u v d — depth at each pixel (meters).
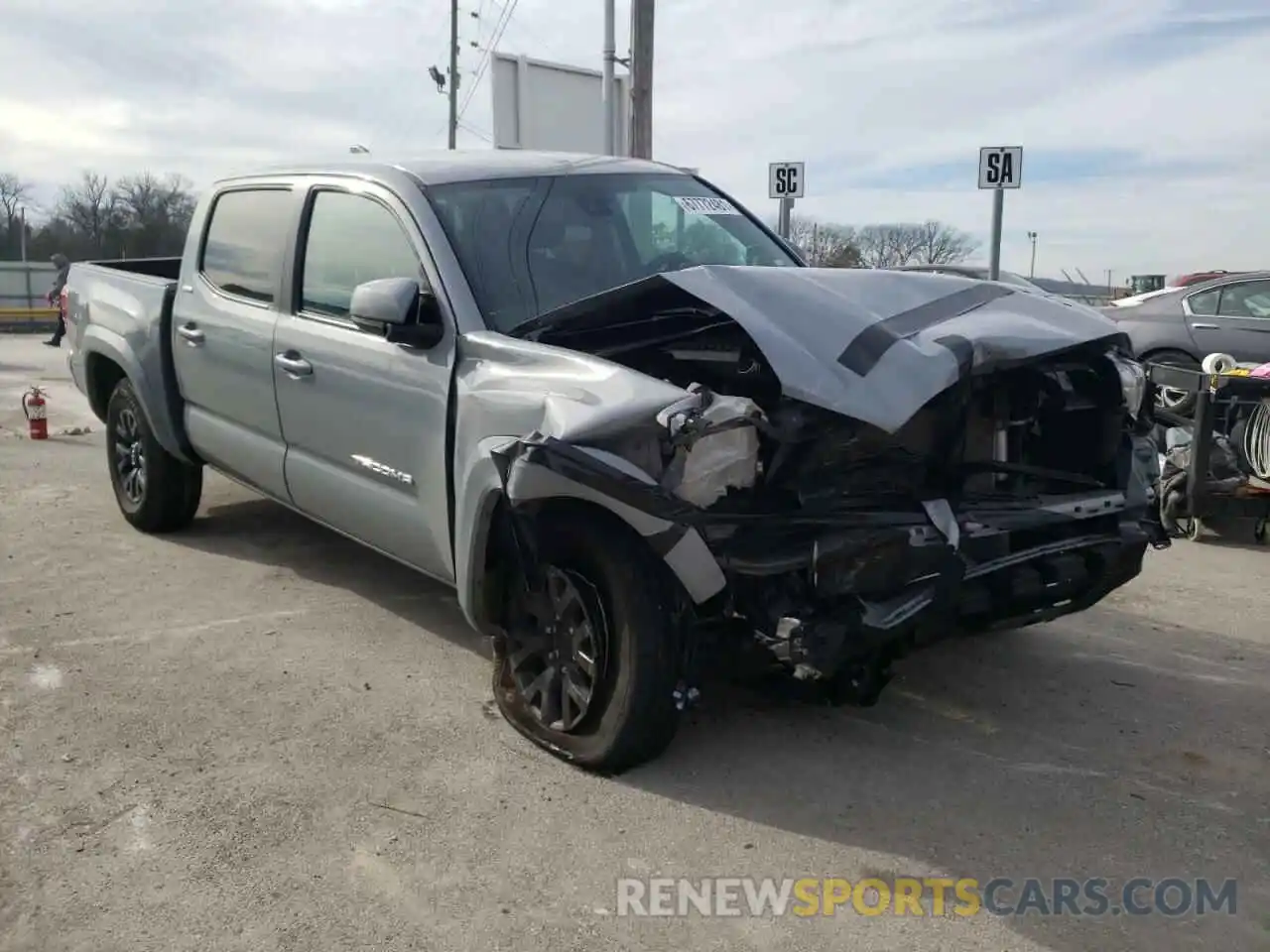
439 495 3.97
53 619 4.97
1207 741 3.89
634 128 13.99
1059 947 2.74
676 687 3.43
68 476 8.02
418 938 2.76
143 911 2.86
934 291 3.84
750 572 3.21
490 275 4.09
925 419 3.43
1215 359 6.76
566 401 3.35
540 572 3.66
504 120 15.34
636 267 4.45
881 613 3.27
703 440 3.21
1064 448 3.99
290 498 5.05
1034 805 3.42
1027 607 3.62
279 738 3.82
